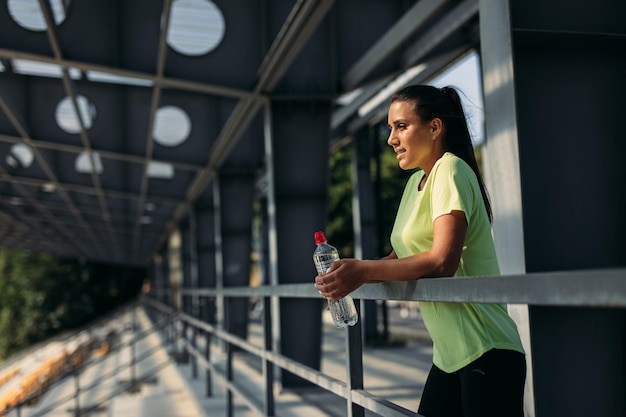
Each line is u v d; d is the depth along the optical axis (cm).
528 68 318
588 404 278
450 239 187
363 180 1430
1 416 912
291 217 898
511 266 323
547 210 315
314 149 902
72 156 1759
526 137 315
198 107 1288
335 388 281
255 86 876
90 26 853
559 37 319
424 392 221
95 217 2669
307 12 642
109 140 1271
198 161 1328
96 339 1864
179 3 864
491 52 333
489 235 200
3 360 5962
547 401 276
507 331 201
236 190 1516
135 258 4950
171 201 1917
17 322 6069
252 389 888
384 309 1419
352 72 871
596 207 317
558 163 317
